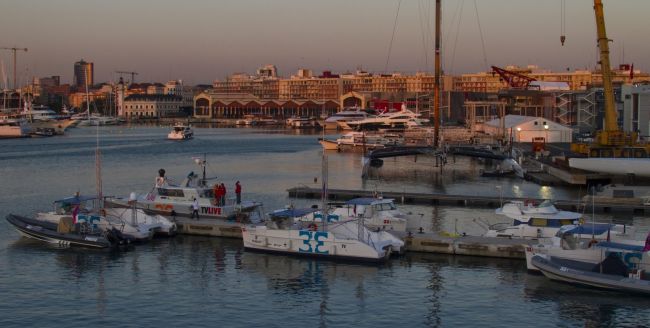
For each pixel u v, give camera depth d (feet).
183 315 138.82
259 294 151.23
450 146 442.09
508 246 174.19
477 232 207.21
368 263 171.63
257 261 176.04
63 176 380.58
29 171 406.82
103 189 324.19
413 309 141.49
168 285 157.28
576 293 148.87
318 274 164.55
